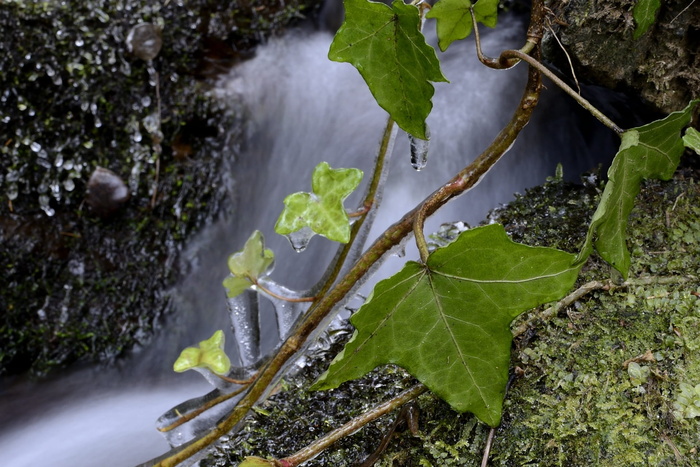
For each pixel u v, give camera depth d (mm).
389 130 1141
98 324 2342
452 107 2195
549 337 1141
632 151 867
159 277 2402
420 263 824
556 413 1036
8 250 2314
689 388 1027
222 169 2502
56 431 2021
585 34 1299
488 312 846
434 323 863
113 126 2393
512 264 804
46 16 2369
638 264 1229
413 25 833
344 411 1177
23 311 2311
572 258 802
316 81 2559
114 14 2445
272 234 2432
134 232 2414
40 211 2363
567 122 1867
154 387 2232
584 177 1485
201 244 2451
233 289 1184
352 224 1171
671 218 1305
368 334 851
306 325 1060
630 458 972
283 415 1207
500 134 980
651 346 1093
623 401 1032
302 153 2469
